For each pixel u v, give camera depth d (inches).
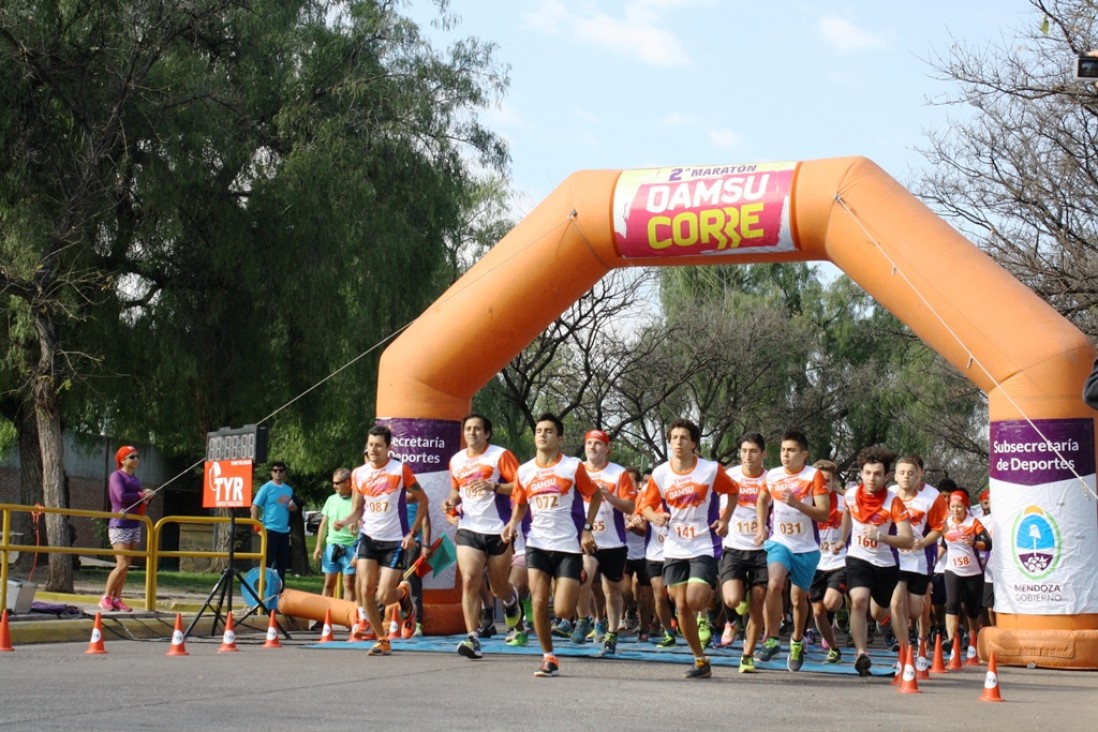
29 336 771.4
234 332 884.0
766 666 444.1
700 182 537.3
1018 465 497.0
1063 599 493.4
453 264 1007.0
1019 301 498.0
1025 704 347.3
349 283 898.1
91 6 757.3
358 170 881.5
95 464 1405.0
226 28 884.0
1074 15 748.0
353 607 550.9
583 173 562.6
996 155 813.2
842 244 518.6
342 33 939.3
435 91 961.5
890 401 1476.4
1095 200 777.6
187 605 629.9
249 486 488.7
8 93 741.3
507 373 1177.4
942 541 561.6
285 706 281.9
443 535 560.7
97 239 808.3
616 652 478.9
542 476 383.9
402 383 569.0
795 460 410.6
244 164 874.8
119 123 767.1
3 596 486.6
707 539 386.6
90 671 354.0
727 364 1342.3
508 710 287.3
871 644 636.7
